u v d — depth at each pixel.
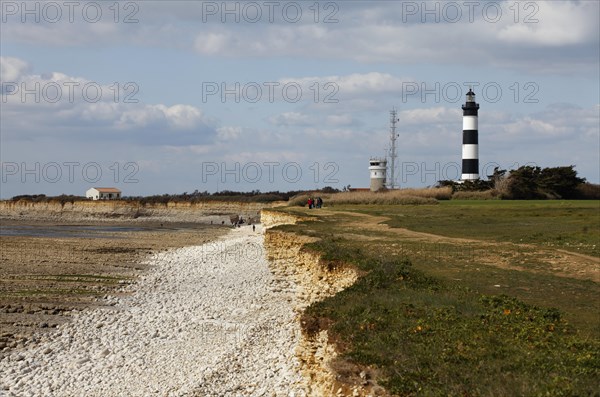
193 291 39.16
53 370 22.98
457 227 50.53
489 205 77.94
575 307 21.45
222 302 34.94
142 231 104.69
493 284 25.52
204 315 31.56
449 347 14.67
